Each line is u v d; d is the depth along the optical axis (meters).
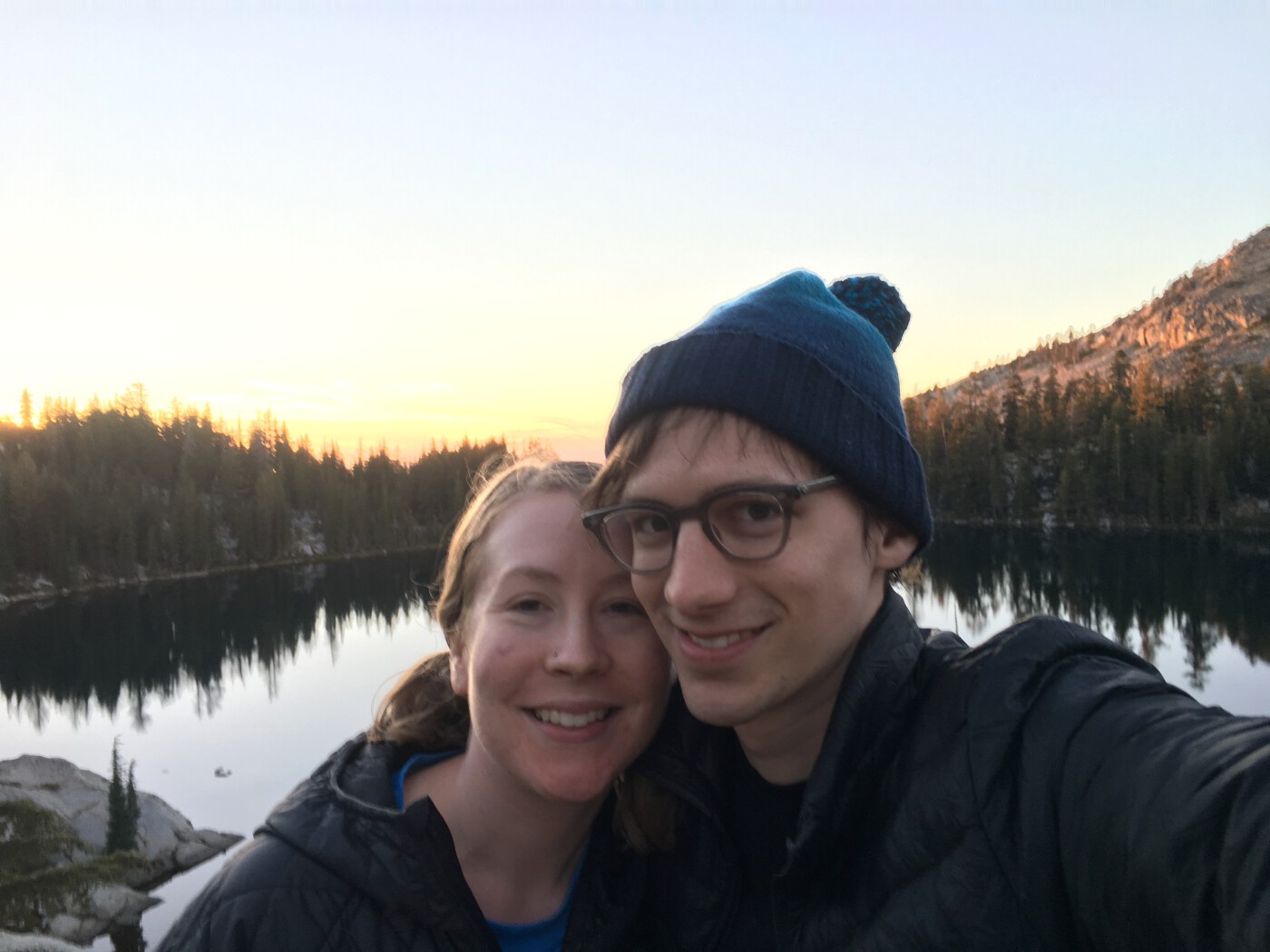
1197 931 0.38
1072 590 19.84
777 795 0.62
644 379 0.58
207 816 10.60
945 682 0.54
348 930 0.57
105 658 20.70
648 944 0.69
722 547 0.54
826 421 0.54
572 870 0.68
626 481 0.58
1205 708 0.43
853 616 0.56
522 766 0.62
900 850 0.51
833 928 0.53
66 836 8.70
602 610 0.63
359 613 26.34
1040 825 0.46
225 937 0.55
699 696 0.56
